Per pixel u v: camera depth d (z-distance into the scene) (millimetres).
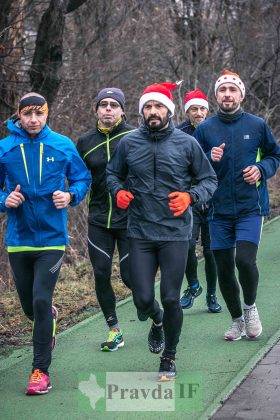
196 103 7707
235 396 5191
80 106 12898
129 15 15453
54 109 12430
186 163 5598
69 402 5297
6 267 10023
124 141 5676
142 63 15492
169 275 5504
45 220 5555
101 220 6434
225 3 19156
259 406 4992
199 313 7621
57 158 5562
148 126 5562
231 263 6434
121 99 6473
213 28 18859
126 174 5785
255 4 19828
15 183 5559
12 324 7617
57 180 5570
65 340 6887
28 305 5812
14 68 11156
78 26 14367
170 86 5645
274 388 5297
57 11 10875
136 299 5531
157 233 5535
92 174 6457
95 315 7758
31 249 5582
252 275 6273
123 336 6953
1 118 11031
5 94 11023
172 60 17422
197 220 7453
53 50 11023
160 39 16984
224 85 6273
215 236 6402
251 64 18625
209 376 5691
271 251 10703
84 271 10055
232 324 6629
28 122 5496
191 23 18688
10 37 10977
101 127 6445
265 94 18422
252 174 6137
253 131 6277
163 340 6062
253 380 5477
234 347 6379
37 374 5473
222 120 6324
